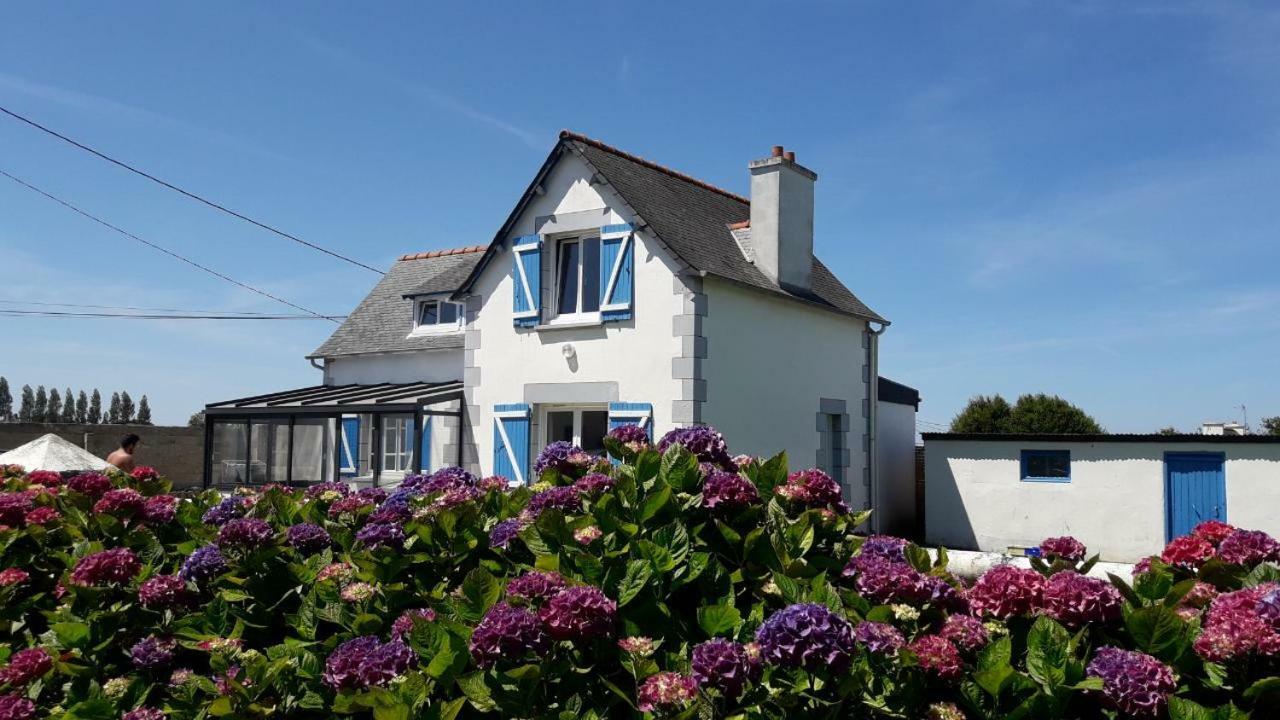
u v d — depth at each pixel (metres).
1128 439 14.49
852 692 2.57
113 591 3.96
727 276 12.90
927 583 2.83
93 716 3.45
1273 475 13.45
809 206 15.27
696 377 12.52
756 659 2.58
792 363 14.52
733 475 3.44
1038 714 2.53
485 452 14.66
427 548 3.69
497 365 14.62
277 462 16.73
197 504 5.19
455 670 2.96
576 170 13.91
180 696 3.44
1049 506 15.11
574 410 14.04
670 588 3.08
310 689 3.30
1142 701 2.38
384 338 19.02
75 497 4.91
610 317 13.27
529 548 3.43
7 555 4.51
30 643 4.19
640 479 3.51
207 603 3.90
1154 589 3.01
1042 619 2.62
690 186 15.90
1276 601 2.49
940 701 2.58
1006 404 27.58
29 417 60.66
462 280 17.92
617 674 2.96
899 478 18.02
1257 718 2.51
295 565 3.87
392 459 17.05
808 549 3.30
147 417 62.84
